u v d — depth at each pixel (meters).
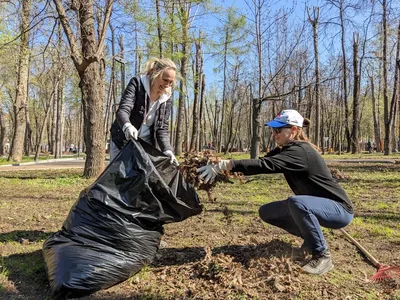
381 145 39.66
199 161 3.13
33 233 4.16
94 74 9.50
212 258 3.10
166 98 3.50
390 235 4.14
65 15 8.82
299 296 2.58
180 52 14.23
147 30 12.80
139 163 2.96
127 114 3.25
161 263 3.22
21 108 19.92
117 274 2.72
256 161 2.96
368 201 6.34
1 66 19.70
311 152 3.03
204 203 6.05
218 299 2.53
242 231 4.28
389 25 9.66
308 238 2.99
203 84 29.73
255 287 2.69
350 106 37.56
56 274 2.57
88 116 9.60
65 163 19.84
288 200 3.06
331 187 3.07
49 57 12.38
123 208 2.88
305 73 18.61
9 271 2.94
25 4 11.71
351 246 3.78
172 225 4.59
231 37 15.26
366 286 2.81
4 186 8.22
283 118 3.16
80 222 2.87
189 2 12.71
